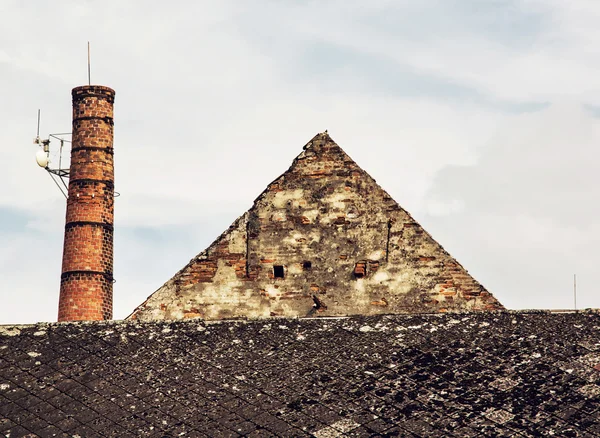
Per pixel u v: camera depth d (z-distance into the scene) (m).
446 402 14.70
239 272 20.39
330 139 20.94
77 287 35.84
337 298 20.16
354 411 14.62
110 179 36.81
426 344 15.98
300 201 20.64
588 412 14.31
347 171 20.70
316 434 14.24
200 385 15.30
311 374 15.44
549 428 14.08
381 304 20.05
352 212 20.50
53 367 15.76
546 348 15.71
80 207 36.31
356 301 20.11
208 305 20.27
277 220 20.58
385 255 20.23
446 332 16.25
